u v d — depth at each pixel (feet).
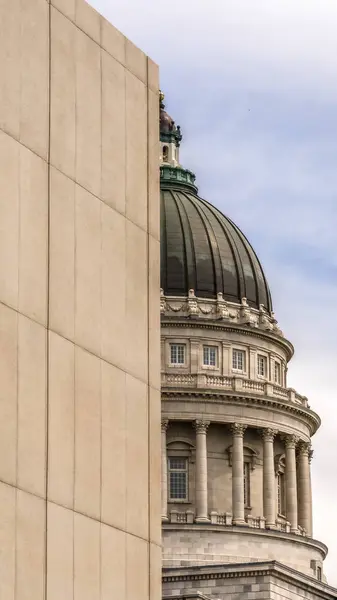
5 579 140.46
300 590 500.74
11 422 143.13
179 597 478.59
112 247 162.20
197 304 610.65
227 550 578.25
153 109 173.99
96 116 161.58
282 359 633.61
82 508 152.05
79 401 153.28
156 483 166.30
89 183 159.02
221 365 606.55
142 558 161.58
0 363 142.31
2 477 141.18
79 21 160.66
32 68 151.53
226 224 642.22
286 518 614.75
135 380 163.84
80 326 155.02
